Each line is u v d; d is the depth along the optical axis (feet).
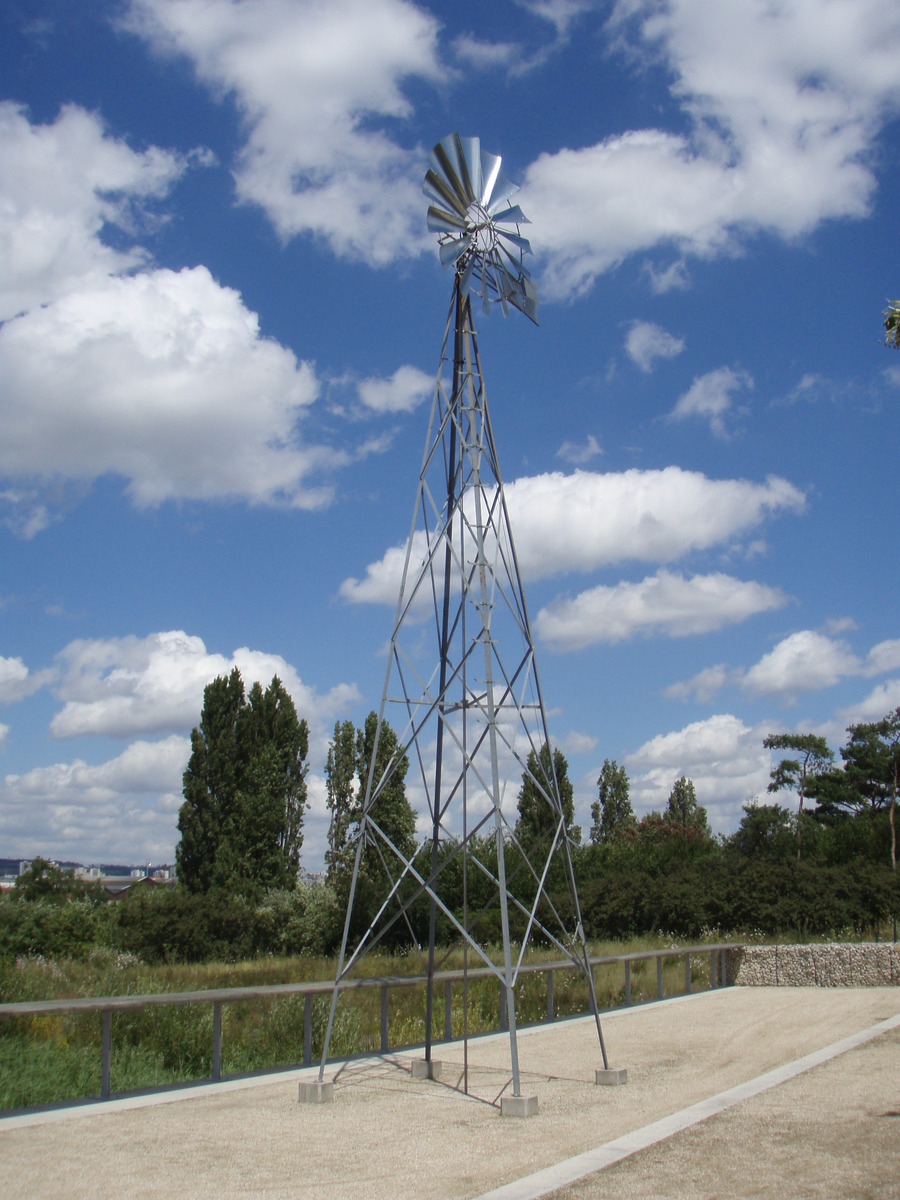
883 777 204.85
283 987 38.42
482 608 35.60
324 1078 36.32
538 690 38.63
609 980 72.74
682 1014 54.49
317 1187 23.02
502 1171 24.25
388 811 139.44
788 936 94.68
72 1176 23.90
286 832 150.30
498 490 39.19
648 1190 22.20
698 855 174.40
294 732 153.48
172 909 113.60
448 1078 36.91
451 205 40.27
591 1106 31.83
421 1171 24.34
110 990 60.75
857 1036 44.73
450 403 39.65
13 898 100.17
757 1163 24.32
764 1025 49.57
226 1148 26.66
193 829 144.87
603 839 246.47
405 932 111.45
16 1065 39.55
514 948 96.37
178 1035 45.68
